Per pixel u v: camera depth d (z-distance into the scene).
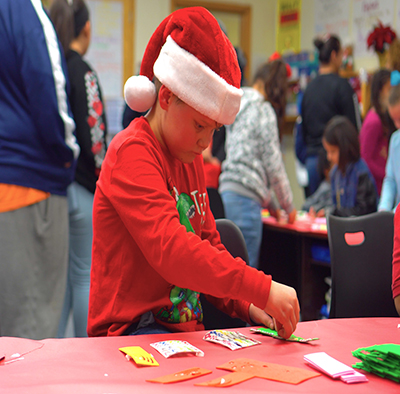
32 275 1.75
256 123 2.57
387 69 3.19
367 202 2.77
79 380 0.73
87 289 2.19
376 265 1.74
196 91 0.98
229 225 1.50
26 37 1.64
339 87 3.88
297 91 5.57
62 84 1.72
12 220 1.68
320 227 2.57
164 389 0.70
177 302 1.13
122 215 1.01
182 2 5.59
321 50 4.00
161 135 1.12
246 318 1.16
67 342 0.90
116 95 5.35
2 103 1.67
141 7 5.38
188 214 1.18
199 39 0.98
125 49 5.34
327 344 0.94
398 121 2.40
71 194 2.12
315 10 5.52
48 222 1.78
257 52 6.10
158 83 1.10
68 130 1.76
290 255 2.86
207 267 0.92
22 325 1.73
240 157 2.59
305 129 4.09
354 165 2.83
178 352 0.84
